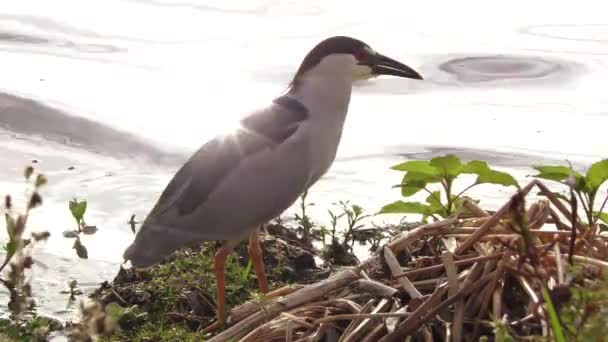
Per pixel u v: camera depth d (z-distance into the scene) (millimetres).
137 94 13367
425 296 7391
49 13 16500
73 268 9438
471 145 11953
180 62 14422
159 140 12094
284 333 7445
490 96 13359
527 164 11383
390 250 7840
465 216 8570
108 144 12164
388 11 16484
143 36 15523
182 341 8094
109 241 9969
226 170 8375
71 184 11242
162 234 8312
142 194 10992
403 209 8984
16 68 14172
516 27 15766
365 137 12305
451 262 7355
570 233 7762
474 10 16578
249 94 13234
